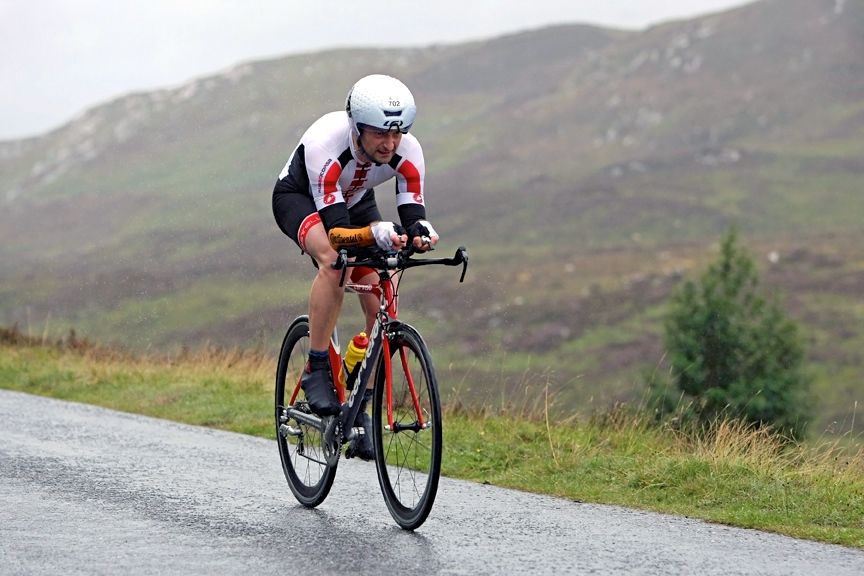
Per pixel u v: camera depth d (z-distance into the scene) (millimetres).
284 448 13250
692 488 13992
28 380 26719
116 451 16188
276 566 9641
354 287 11844
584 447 17250
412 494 11219
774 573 9797
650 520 12211
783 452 16875
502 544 10727
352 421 11773
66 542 10414
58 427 18594
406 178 12047
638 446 17781
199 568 9516
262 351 30281
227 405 21984
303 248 12070
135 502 12430
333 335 12195
